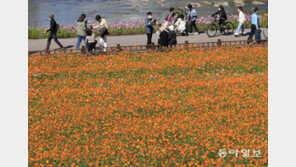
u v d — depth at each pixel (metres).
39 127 12.73
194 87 16.02
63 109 14.27
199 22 31.41
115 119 13.47
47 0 66.62
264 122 12.61
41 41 26.83
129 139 11.94
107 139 11.75
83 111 14.05
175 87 15.98
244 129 12.25
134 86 16.31
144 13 49.66
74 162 10.75
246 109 13.76
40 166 10.60
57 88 16.47
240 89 15.35
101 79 17.39
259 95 14.87
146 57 19.89
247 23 30.98
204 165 10.37
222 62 18.83
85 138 12.20
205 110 13.87
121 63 19.14
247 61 18.94
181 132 12.18
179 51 20.84
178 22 27.08
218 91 15.45
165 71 18.14
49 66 18.89
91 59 20.16
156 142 11.75
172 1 61.28
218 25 28.03
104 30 20.95
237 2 59.12
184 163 10.62
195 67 18.33
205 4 57.19
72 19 46.31
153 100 14.73
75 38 27.98
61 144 11.80
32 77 17.69
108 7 56.91
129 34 29.47
